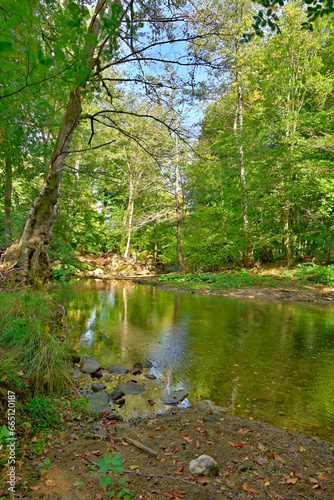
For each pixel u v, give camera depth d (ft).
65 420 9.14
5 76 6.35
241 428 9.03
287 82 52.85
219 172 51.47
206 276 50.96
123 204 87.76
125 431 8.78
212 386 12.67
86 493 6.02
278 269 54.19
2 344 10.96
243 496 6.21
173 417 9.74
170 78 12.99
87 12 6.34
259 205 50.93
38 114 22.39
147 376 13.42
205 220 57.31
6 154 33.09
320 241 53.98
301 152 47.44
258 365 15.16
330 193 42.68
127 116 38.42
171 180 64.80
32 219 19.93
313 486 6.58
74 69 7.09
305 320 25.91
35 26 5.71
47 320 14.29
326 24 45.39
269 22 9.39
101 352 16.43
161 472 6.86
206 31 12.21
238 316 26.99
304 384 13.01
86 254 75.82
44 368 10.77
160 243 88.69
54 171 19.75
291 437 8.79
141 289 44.98
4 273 18.15
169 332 20.98
